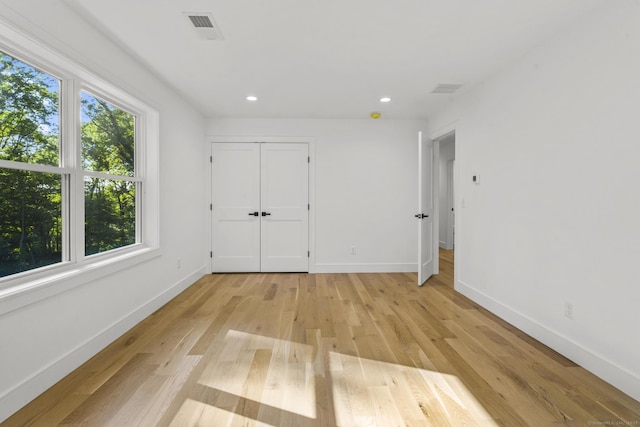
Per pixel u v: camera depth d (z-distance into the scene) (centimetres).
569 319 208
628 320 170
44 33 168
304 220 453
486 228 304
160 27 213
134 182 290
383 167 453
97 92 235
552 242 223
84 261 214
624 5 171
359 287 380
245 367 195
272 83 316
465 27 214
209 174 444
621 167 174
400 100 367
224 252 450
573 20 203
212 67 278
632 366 168
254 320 274
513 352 217
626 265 172
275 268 454
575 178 204
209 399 163
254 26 213
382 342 231
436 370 192
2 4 145
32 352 163
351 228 455
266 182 449
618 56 175
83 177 213
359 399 164
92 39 208
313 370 192
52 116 193
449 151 678
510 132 268
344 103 379
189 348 220
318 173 450
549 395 167
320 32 221
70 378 182
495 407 158
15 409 152
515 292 262
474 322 271
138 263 268
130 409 155
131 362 200
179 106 354
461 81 308
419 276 380
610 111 180
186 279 374
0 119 161
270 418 149
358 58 261
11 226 167
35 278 175
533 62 242
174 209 342
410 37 228
